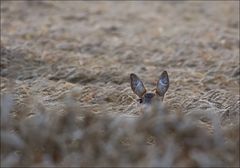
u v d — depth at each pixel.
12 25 32.22
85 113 14.15
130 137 13.06
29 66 23.05
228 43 30.45
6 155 11.96
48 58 24.58
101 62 25.30
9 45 26.39
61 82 20.64
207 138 12.09
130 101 18.02
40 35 29.97
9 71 22.08
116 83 21.94
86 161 11.83
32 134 12.09
